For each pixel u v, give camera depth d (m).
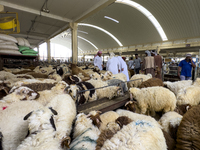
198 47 22.86
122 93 3.58
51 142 1.64
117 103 3.09
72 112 2.48
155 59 6.33
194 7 16.41
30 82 3.63
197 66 7.13
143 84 4.11
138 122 1.75
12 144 1.87
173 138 2.23
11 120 1.98
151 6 18.77
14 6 11.91
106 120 2.56
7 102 2.41
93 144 1.69
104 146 1.49
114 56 6.42
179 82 4.64
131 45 33.94
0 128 1.84
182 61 6.09
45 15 13.86
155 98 3.13
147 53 6.57
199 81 4.25
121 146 1.40
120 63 6.28
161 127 2.37
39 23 17.52
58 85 3.21
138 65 10.59
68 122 2.25
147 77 5.22
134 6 20.06
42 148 1.51
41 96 2.87
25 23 17.67
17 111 2.12
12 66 9.82
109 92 3.36
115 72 6.08
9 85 3.47
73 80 4.05
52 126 1.83
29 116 1.80
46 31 21.81
